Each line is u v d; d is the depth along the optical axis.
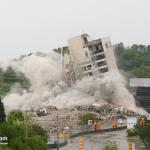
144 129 158.25
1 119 127.75
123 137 189.75
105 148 166.38
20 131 115.19
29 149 112.81
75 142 179.50
